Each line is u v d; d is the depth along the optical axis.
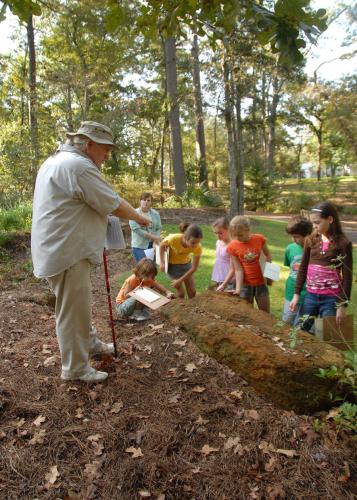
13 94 25.56
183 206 17.45
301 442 2.58
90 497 2.30
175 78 18.02
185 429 2.75
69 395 3.06
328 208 3.46
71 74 18.42
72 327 3.04
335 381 2.84
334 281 3.52
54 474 2.42
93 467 2.46
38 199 2.94
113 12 2.63
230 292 4.54
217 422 2.80
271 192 21.00
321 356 3.04
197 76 17.30
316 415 2.80
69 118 19.94
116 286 6.44
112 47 20.00
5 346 3.81
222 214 14.70
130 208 3.09
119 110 18.88
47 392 3.10
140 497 2.31
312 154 44.50
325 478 2.35
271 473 2.41
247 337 3.32
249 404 2.95
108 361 3.51
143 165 32.19
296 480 2.35
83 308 3.01
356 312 5.02
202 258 8.48
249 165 21.27
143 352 3.71
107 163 24.75
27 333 4.17
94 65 20.16
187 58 20.38
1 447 2.59
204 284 6.55
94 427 2.77
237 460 2.50
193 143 38.84
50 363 3.48
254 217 16.42
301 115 21.86
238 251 4.29
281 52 2.04
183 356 3.58
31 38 17.89
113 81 23.28
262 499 2.27
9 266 7.72
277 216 18.11
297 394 2.88
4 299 5.16
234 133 13.45
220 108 12.40
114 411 2.90
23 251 9.11
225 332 3.46
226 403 2.96
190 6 2.35
